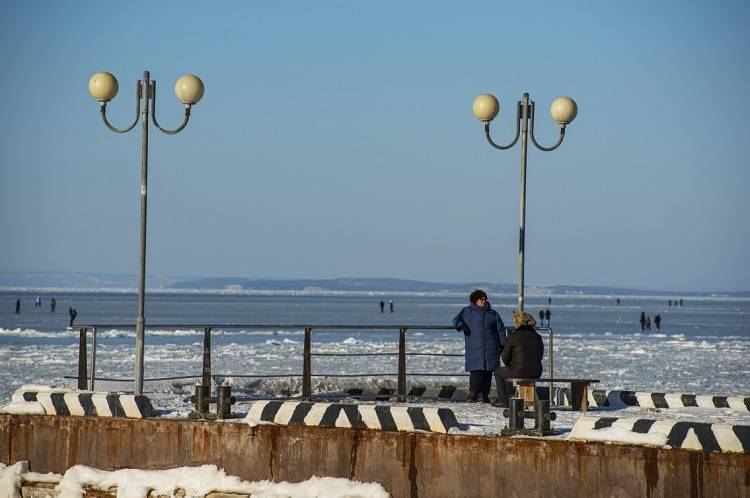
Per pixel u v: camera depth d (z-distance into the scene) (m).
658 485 33.47
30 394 40.88
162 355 132.38
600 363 132.12
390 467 36.38
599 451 34.12
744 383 103.69
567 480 34.44
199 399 40.06
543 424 35.78
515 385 51.03
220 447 38.31
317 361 119.00
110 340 176.50
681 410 47.53
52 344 159.00
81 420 39.81
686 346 179.38
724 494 32.78
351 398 51.66
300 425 37.56
